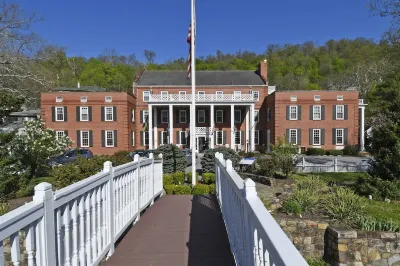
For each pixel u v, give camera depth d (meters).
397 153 10.05
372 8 15.88
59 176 9.47
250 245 2.68
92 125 34.50
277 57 76.12
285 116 35.38
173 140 39.06
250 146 37.81
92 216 3.71
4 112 12.32
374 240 6.12
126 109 34.59
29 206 2.21
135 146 38.78
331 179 14.89
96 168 9.95
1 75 16.97
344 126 35.34
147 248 4.72
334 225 6.68
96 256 3.81
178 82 40.75
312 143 35.38
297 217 7.12
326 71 69.44
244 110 39.22
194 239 5.15
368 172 11.05
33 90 21.66
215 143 39.16
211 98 35.38
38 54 18.88
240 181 3.63
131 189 5.83
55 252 2.63
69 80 53.41
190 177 14.75
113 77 59.69
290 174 14.82
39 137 14.32
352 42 72.88
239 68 68.00
